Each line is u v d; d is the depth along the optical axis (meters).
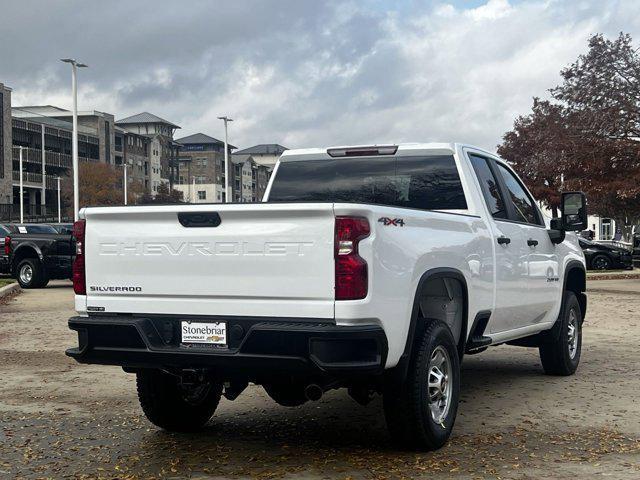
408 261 5.14
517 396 7.33
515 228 7.14
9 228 23.67
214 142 170.88
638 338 11.42
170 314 5.16
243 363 4.86
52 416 6.67
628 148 26.89
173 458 5.41
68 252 21.58
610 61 27.31
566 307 8.27
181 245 5.11
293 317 4.81
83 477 5.00
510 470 5.02
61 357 9.74
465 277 5.98
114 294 5.34
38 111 128.12
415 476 4.91
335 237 4.71
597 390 7.60
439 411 5.59
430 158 6.81
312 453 5.48
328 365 4.66
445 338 5.57
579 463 5.18
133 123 151.50
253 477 4.96
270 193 7.26
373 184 6.96
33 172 98.69
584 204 7.86
